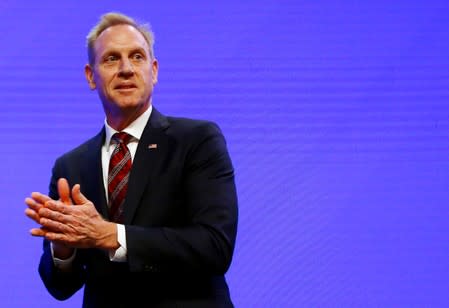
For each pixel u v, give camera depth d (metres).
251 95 8.39
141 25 5.59
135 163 5.02
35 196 4.45
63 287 5.22
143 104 5.26
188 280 4.79
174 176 4.96
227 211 4.88
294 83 8.41
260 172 8.19
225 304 4.85
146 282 4.78
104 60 5.29
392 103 8.38
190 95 8.39
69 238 4.43
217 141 5.18
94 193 5.09
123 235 4.57
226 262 4.77
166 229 4.68
